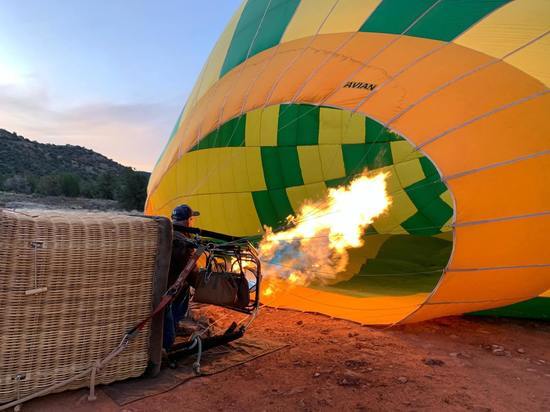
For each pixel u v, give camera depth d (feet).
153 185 30.14
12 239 9.92
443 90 14.87
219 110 21.70
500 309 18.43
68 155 327.26
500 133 14.05
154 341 12.08
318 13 20.92
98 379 11.24
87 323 10.93
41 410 10.27
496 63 15.16
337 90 16.30
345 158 37.58
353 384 12.18
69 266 10.60
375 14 18.56
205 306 19.90
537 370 13.46
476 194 13.74
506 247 14.21
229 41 27.61
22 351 10.12
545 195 13.99
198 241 13.64
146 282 11.86
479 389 12.01
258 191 34.42
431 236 34.32
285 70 19.17
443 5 17.30
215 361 13.64
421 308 15.30
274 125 33.63
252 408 10.82
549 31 15.47
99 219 11.41
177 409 10.66
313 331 16.75
